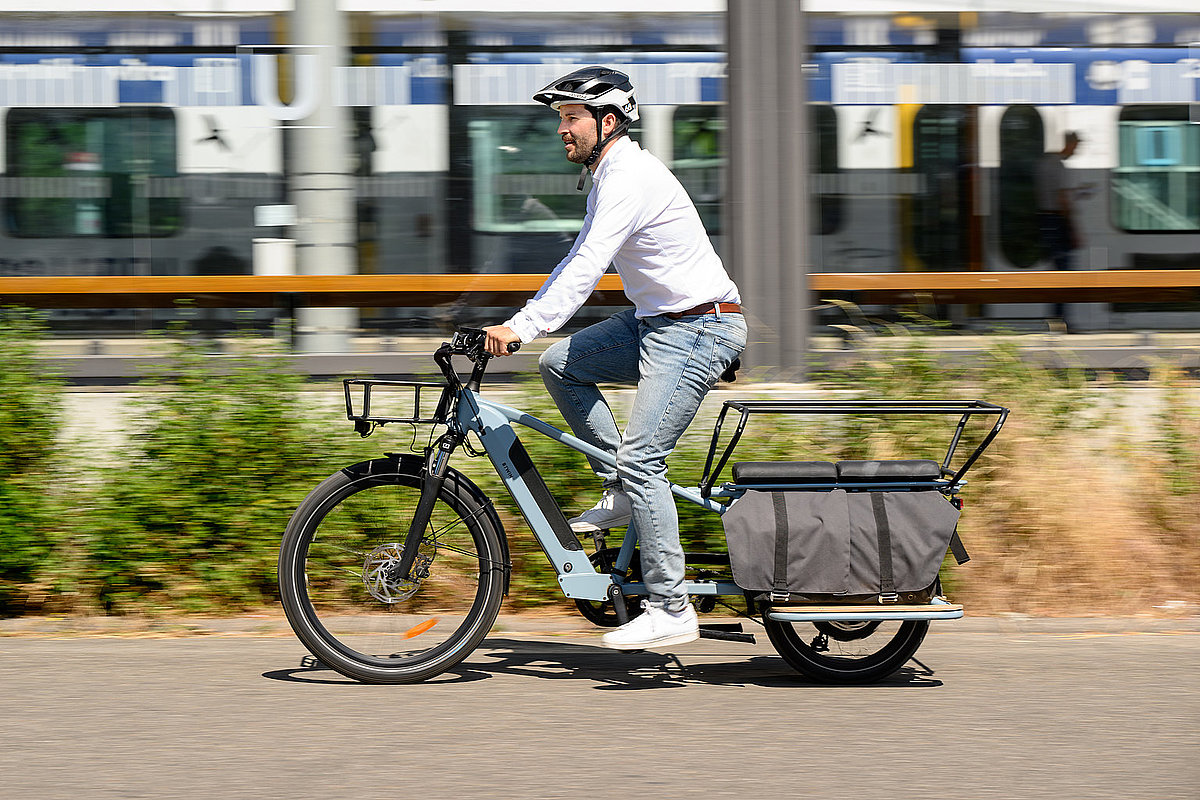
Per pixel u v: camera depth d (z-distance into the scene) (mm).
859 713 9508
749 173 16922
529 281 17172
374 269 17062
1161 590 12492
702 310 9906
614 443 10406
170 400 12812
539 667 10750
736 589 10219
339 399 13273
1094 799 7875
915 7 17250
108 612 12023
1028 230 17672
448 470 10172
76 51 16609
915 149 17406
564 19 16922
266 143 16891
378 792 7926
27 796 7848
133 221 16828
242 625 11789
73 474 12383
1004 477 12992
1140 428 13867
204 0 16656
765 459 12711
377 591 10109
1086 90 17625
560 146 17078
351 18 16812
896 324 17109
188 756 8516
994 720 9328
